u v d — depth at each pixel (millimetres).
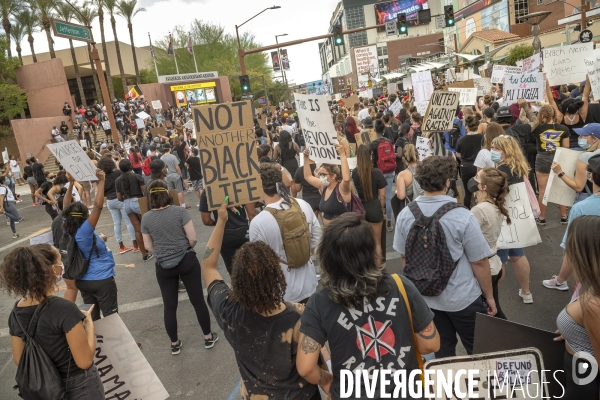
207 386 4449
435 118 7180
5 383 4996
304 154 5594
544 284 5484
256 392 2521
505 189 3865
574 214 3477
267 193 3807
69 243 4723
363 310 2211
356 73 107250
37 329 2867
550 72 9133
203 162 3082
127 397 3527
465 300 3223
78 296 7359
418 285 3229
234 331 2469
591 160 3453
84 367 2928
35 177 18750
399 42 101375
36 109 37469
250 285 2328
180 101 51844
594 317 2195
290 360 2445
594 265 2184
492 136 6371
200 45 63188
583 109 7453
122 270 8234
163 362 4973
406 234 3355
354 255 2154
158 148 16828
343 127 13148
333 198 5191
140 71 64562
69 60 57094
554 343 2637
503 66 11234
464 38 65312
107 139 33500
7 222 15555
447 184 3285
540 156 7121
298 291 3801
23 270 2840
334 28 22812
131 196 8297
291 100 74750
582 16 26188
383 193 5691
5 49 36906
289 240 3686
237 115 3119
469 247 3180
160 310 6332
